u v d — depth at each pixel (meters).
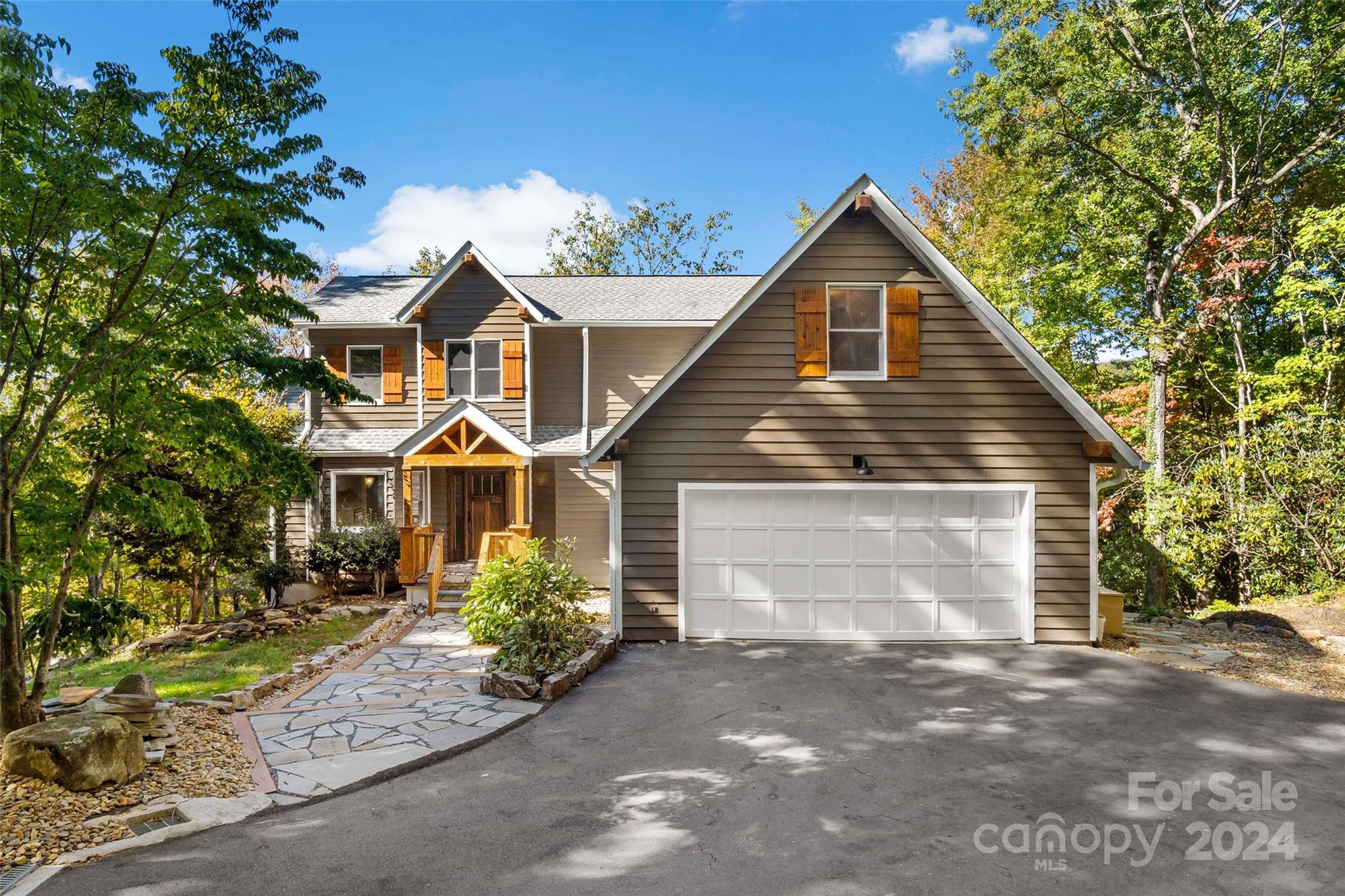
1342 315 14.06
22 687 6.07
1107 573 16.81
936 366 10.51
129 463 6.65
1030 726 7.13
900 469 10.50
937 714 7.51
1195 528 13.98
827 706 7.74
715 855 4.66
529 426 16.28
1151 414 16.28
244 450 7.62
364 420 16.64
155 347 6.75
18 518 6.20
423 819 5.15
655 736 6.89
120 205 5.63
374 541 14.95
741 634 10.67
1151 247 16.81
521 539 14.26
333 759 6.19
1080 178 17.08
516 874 4.42
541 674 8.30
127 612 6.96
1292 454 13.52
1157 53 15.27
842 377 10.57
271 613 12.66
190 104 6.07
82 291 6.65
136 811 5.05
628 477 10.60
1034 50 15.65
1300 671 9.11
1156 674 8.95
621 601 10.59
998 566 10.60
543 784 5.80
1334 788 5.71
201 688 8.40
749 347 10.57
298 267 6.85
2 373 6.23
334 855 4.62
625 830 5.02
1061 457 10.45
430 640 11.16
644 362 17.11
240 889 4.21
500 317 16.50
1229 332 17.30
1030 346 10.25
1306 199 15.88
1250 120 14.84
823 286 10.59
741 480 10.55
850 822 5.14
